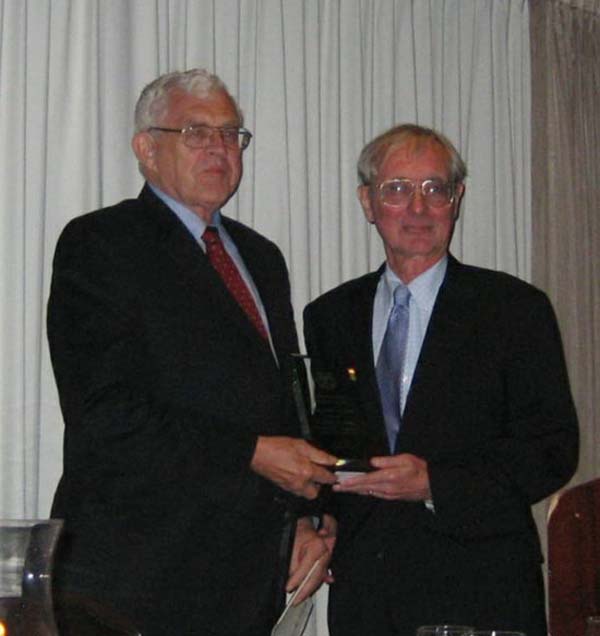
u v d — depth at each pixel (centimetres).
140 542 222
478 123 392
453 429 246
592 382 424
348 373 243
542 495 245
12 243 276
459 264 265
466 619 240
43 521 110
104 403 220
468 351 250
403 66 369
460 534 242
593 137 433
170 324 226
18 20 277
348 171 352
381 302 266
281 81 332
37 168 281
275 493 232
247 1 327
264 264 258
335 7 350
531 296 256
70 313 227
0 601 104
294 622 157
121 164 297
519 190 405
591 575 206
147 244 231
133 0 301
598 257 432
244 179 324
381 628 244
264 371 234
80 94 289
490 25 396
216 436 223
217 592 226
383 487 235
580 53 427
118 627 153
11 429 275
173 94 248
